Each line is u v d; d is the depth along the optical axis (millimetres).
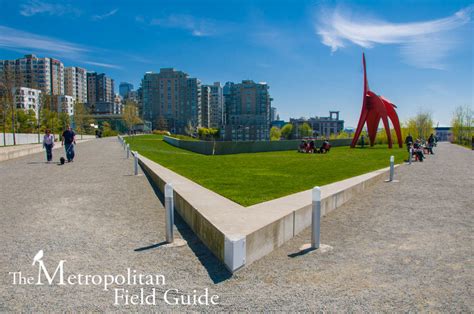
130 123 116688
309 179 12602
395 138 62469
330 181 12055
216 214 6367
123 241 6195
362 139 45312
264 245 5613
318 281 4602
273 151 39875
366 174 13977
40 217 7828
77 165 19109
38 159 23172
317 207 5918
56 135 58094
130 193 10891
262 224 5676
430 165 21281
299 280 4633
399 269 5020
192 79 174125
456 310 3855
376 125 47219
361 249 5914
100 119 131375
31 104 103438
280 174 14336
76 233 6645
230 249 4875
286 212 6605
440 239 6496
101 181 13336
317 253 5707
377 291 4316
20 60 144500
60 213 8219
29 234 6551
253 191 9633
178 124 171000
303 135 182625
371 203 9977
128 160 22156
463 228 7242
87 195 10508
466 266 5133
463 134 77312
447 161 24469
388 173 15797
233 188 10234
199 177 13094
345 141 52844
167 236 6137
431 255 5613
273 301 4059
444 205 9609
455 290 4344
